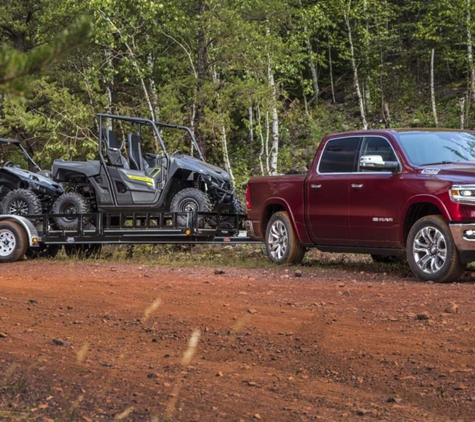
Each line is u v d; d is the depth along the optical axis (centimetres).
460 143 1042
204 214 1405
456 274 936
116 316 747
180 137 2555
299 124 3456
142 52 2741
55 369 541
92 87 2695
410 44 3969
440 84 3741
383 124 3372
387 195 1007
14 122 2520
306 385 497
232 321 704
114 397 470
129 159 1509
